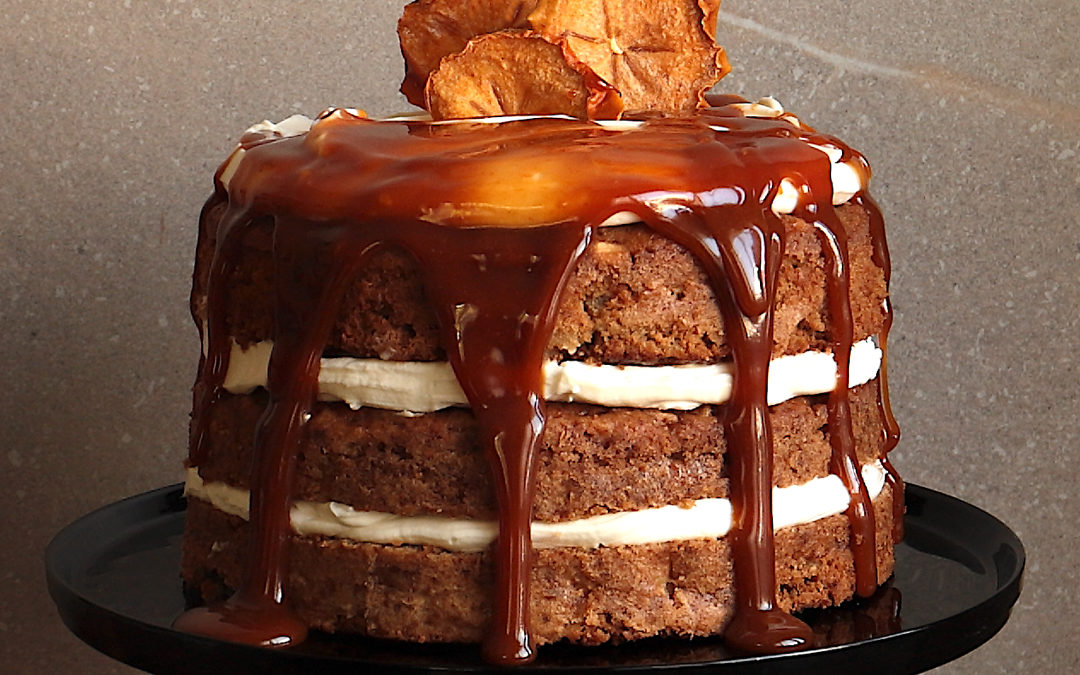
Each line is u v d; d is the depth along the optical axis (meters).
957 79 1.02
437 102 0.82
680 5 0.85
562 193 0.76
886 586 0.83
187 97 0.99
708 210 0.77
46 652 0.99
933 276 1.02
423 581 0.77
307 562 0.78
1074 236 1.02
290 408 0.78
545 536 0.77
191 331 1.00
